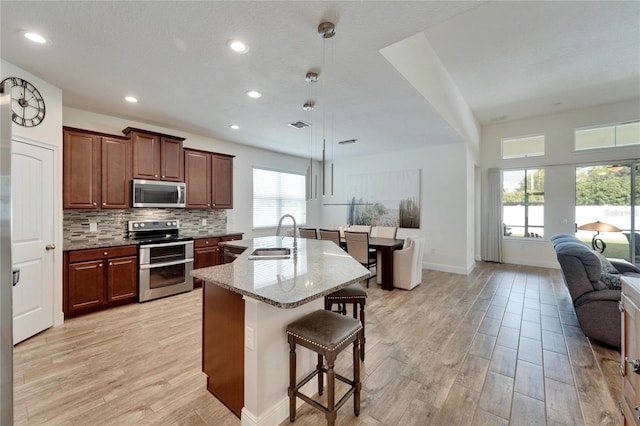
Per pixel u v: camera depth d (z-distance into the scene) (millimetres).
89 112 3635
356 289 2371
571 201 5699
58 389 1911
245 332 1593
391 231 5316
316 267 2010
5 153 1327
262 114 3729
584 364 2271
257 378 1531
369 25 1912
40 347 2471
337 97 3152
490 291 4246
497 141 6484
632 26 3033
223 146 5238
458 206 5391
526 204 6223
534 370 2188
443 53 3580
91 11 1758
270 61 2391
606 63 3820
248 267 2006
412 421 1654
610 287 2658
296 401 1765
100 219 3678
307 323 1631
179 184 4133
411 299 3887
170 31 1978
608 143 5348
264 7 1735
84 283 3146
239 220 5555
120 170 3586
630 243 5172
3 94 1328
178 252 3973
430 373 2143
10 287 1344
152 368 2164
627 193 5211
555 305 3641
